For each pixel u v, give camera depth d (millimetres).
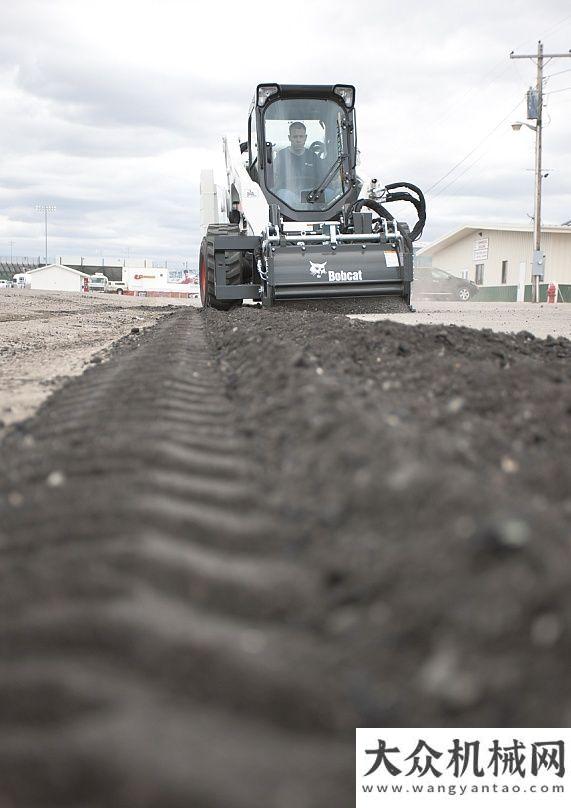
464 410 3848
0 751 1447
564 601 1662
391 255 11836
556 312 17938
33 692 1600
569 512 2402
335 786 1390
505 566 1780
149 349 7414
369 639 1732
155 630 1754
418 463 2479
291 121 12609
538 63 34531
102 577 2014
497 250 46406
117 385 5027
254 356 5590
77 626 1783
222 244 11906
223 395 4660
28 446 3576
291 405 3652
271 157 12500
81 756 1398
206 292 13742
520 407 3859
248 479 2871
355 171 12789
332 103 12719
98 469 3031
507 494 2336
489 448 3072
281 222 12156
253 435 3477
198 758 1406
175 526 2398
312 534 2246
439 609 1735
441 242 51406
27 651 1743
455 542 1927
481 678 1565
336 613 1859
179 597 1965
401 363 5195
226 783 1355
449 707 1542
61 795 1344
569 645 1592
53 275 71000
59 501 2682
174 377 5207
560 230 42125
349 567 1999
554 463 2904
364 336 6164
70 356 8109
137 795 1321
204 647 1705
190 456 3150
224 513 2539
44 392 5422
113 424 3822
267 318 9375
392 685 1609
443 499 2166
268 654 1700
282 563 2133
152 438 3416
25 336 11078
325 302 12297
